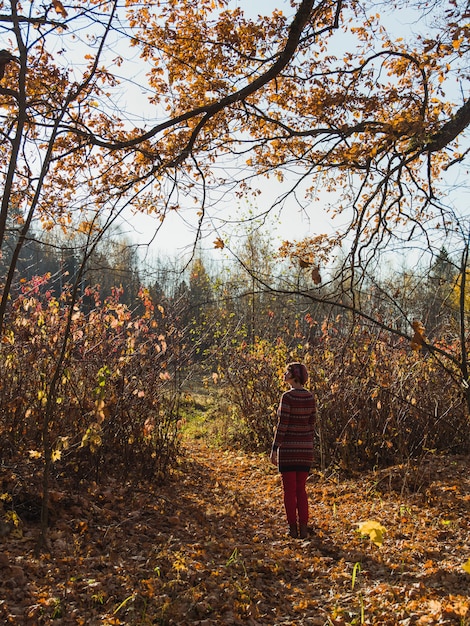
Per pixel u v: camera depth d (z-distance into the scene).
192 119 7.50
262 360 10.97
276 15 7.12
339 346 8.42
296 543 5.64
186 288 7.77
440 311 5.94
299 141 7.52
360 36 7.88
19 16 4.70
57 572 4.21
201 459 9.95
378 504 6.70
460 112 6.45
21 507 5.27
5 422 6.26
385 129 5.29
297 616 4.03
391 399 8.25
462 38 6.04
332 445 8.69
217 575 4.52
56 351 6.61
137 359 7.44
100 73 5.84
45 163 4.38
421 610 3.78
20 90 4.18
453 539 5.32
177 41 7.02
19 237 4.26
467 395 3.82
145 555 4.81
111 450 7.11
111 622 3.58
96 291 7.32
